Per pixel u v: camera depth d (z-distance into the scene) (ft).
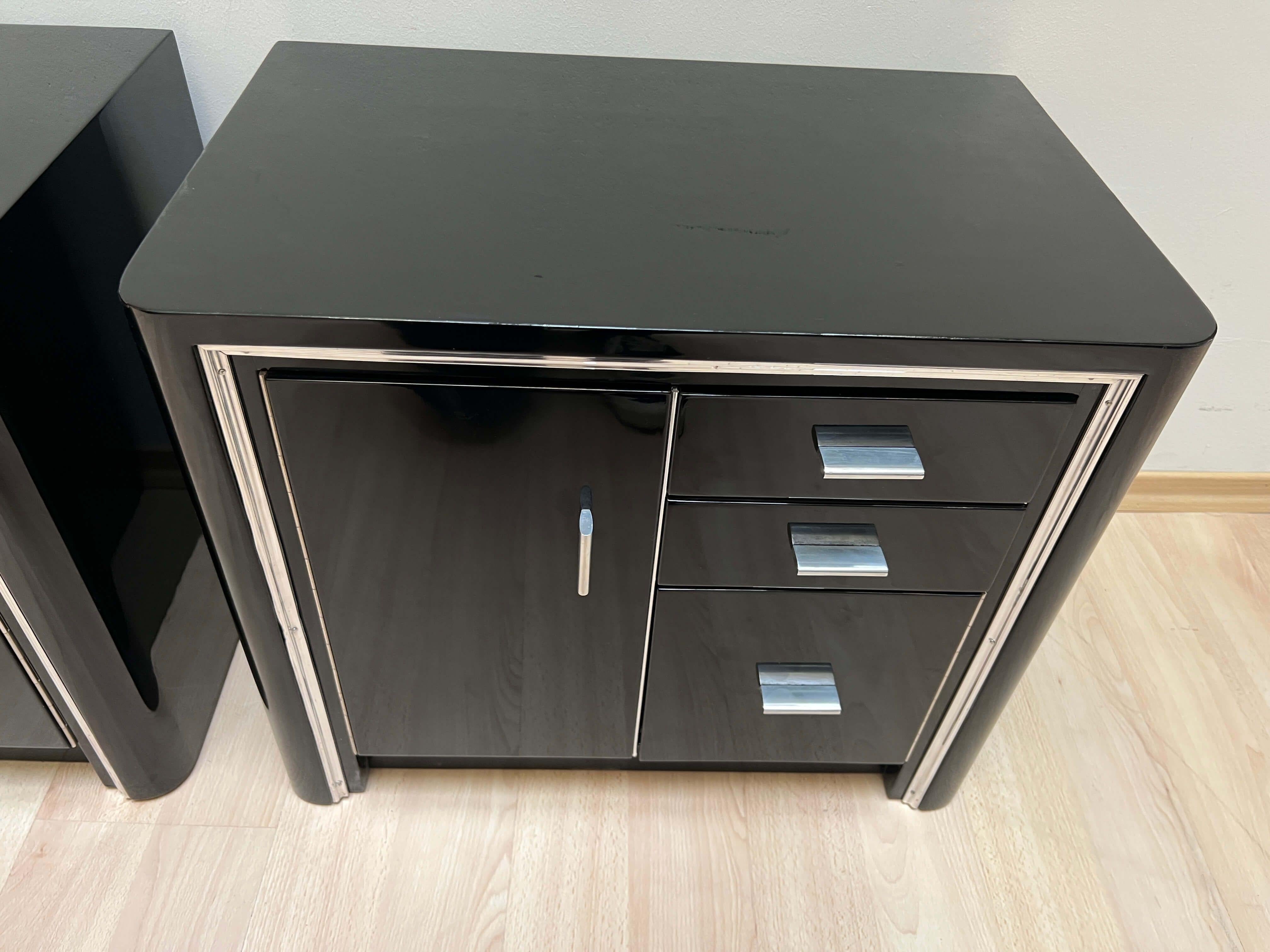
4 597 2.56
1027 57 3.22
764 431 2.24
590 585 2.58
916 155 2.70
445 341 2.01
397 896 3.06
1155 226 3.64
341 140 2.57
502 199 2.38
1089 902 3.15
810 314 2.07
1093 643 3.96
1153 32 3.15
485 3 3.10
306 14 3.10
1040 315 2.11
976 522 2.47
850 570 2.50
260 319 1.97
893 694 2.96
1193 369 2.12
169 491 3.14
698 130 2.76
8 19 3.07
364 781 3.30
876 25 3.16
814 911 3.10
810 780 3.45
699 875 3.17
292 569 2.52
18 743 3.06
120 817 3.20
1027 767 3.52
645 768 3.43
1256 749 3.62
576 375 2.13
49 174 2.35
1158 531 4.48
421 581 2.56
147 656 3.01
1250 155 3.42
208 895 3.03
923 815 3.37
